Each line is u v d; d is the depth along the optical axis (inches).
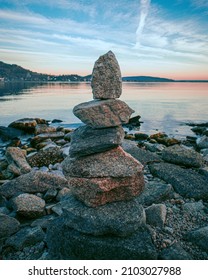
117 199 33.7
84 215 32.1
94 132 33.5
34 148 104.4
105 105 32.5
